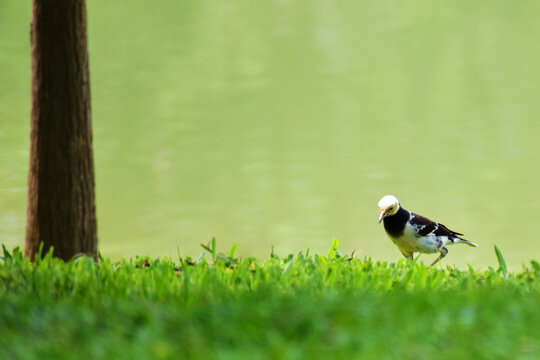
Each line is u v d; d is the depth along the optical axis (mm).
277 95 30125
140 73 33031
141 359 5395
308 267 8125
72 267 7891
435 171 23016
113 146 25578
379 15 39969
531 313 6051
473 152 24391
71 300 6633
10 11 41875
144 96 30453
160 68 33688
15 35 37500
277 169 23562
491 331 5719
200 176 23141
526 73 31297
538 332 5680
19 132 25828
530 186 21656
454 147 24844
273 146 25562
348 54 34469
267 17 40406
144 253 18062
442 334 5688
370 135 26188
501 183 22016
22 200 20812
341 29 38062
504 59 33344
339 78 31688
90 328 5918
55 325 6000
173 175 23031
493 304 6246
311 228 19703
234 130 26922
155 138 26344
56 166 9727
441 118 27250
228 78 32188
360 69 32812
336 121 27344
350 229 19688
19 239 18594
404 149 24797
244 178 22938
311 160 24141
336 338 5605
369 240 19156
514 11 39125
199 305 6316
